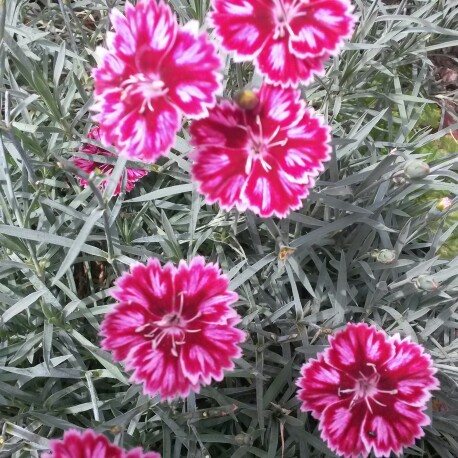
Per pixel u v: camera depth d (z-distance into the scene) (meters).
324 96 0.20
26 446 0.14
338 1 0.12
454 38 0.23
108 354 0.15
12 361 0.14
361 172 0.16
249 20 0.12
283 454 0.15
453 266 0.17
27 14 0.22
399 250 0.16
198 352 0.12
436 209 0.17
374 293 0.16
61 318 0.15
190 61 0.12
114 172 0.13
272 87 0.12
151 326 0.12
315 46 0.12
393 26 0.21
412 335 0.16
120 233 0.17
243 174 0.12
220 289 0.12
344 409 0.13
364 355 0.13
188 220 0.18
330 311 0.16
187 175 0.16
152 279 0.12
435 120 0.24
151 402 0.14
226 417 0.16
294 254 0.16
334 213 0.17
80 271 0.18
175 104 0.12
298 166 0.12
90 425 0.16
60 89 0.19
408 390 0.13
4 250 0.16
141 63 0.12
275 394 0.15
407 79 0.22
